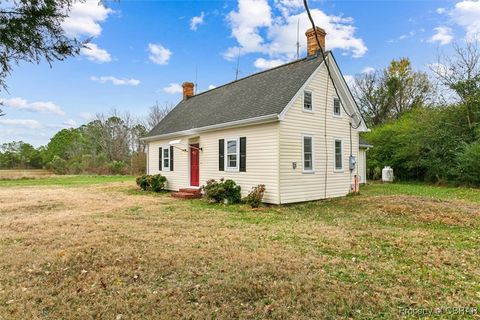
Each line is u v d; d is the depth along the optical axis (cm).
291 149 1106
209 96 1755
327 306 345
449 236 655
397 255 527
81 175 3375
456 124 1803
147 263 477
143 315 328
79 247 563
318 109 1228
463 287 398
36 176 3120
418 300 362
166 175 1709
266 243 595
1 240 625
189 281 412
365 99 3453
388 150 2141
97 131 4138
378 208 986
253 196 1062
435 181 1905
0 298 368
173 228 730
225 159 1276
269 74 1421
